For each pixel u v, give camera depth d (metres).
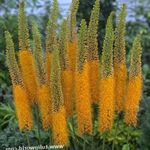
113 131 5.88
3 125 6.39
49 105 4.40
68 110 4.54
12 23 7.48
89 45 4.39
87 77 4.31
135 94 4.36
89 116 4.36
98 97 4.46
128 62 7.39
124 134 5.94
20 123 4.45
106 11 8.20
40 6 8.30
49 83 4.39
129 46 8.11
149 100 6.33
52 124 4.45
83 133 4.41
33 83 4.48
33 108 5.36
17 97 4.39
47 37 4.43
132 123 4.45
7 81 7.18
